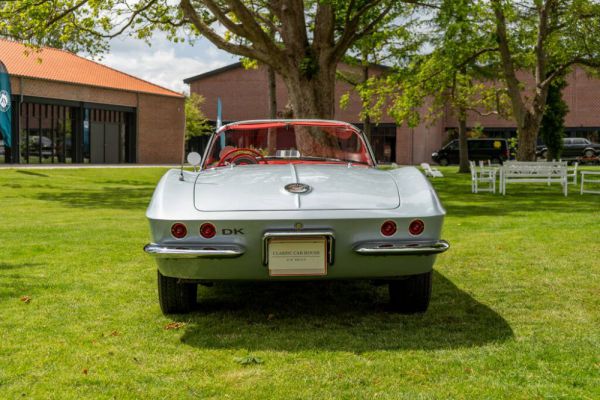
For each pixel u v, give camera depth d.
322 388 2.87
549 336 3.64
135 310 4.36
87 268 5.87
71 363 3.23
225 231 3.62
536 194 15.64
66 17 16.78
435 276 5.40
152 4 17.75
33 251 6.80
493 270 5.62
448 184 20.56
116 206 13.15
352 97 47.53
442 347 3.45
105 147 40.16
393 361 3.22
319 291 4.94
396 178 4.23
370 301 4.61
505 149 40.44
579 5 20.62
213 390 2.86
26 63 35.72
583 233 7.83
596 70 23.66
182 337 3.71
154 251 3.61
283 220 3.60
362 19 16.41
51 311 4.30
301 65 14.80
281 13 15.26
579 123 46.94
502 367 3.12
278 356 3.33
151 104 42.38
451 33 16.08
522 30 22.55
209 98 50.94
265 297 4.75
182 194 3.86
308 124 5.24
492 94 28.81
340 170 4.43
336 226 3.63
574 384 2.88
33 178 21.30
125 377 3.03
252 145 5.26
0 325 3.95
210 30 14.98
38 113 35.69
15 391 2.85
